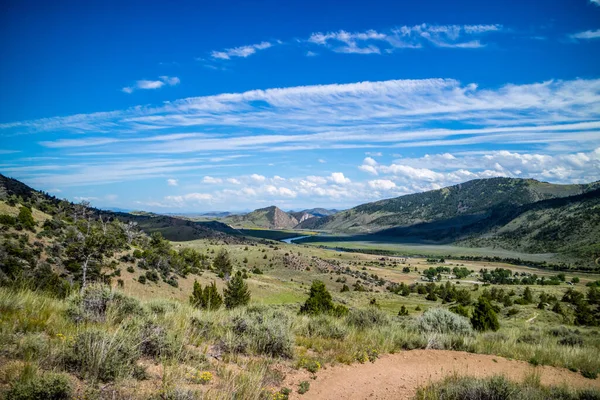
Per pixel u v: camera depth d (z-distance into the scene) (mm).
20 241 51125
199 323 9461
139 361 6348
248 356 8039
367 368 8859
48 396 4281
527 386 7812
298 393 6562
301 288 106438
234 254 184500
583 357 11852
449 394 6980
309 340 10547
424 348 11984
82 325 7270
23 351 5402
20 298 8297
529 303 78375
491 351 12289
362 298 92250
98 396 4695
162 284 65875
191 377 5988
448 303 92062
